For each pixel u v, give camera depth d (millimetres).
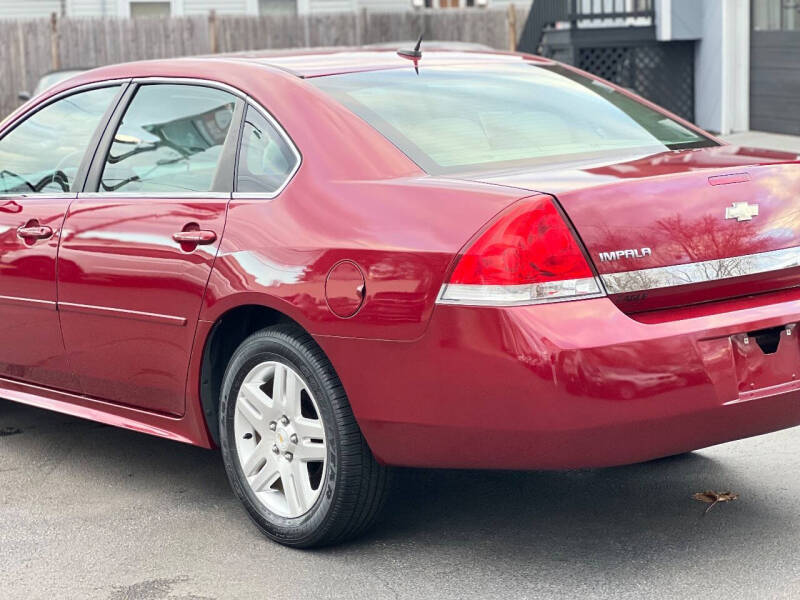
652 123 4473
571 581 3668
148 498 4625
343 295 3656
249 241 3957
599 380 3344
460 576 3742
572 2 18078
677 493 4430
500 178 3627
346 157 3885
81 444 5406
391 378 3584
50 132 5000
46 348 4820
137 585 3771
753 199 3729
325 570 3832
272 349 3938
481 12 24875
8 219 4926
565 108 4387
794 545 3883
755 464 4719
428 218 3551
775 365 3688
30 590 3760
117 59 23766
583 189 3461
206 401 4273
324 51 4738
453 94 4285
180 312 4180
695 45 18266
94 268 4492
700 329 3486
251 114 4211
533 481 4633
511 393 3371
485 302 3385
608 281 3447
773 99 16859
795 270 3801
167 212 4277
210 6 27906
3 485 4840
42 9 27281
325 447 3836
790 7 16281
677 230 3562
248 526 4273
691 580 3637
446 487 4598
